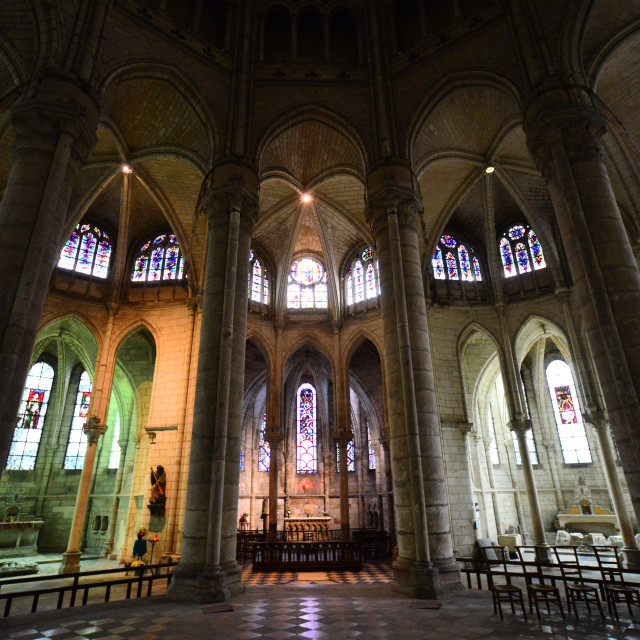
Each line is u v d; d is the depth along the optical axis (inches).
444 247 1098.1
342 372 1125.1
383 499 1333.7
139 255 1107.3
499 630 337.4
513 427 933.8
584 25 586.6
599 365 445.7
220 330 562.9
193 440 524.4
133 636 333.7
